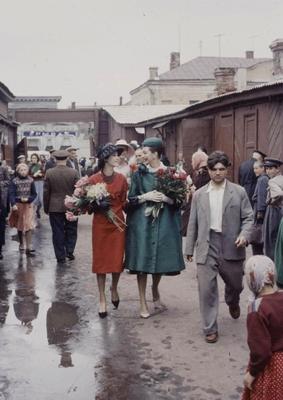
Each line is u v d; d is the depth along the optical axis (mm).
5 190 13562
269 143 15844
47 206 11562
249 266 4047
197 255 6859
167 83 53594
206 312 6762
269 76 47469
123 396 5301
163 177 7605
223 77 24844
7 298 8836
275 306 3865
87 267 11203
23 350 6508
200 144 20531
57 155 11539
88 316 7855
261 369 3824
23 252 12953
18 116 46562
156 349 6531
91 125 46688
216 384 5574
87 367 5996
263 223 10156
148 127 32906
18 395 5324
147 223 7617
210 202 6895
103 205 7543
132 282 9930
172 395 5320
